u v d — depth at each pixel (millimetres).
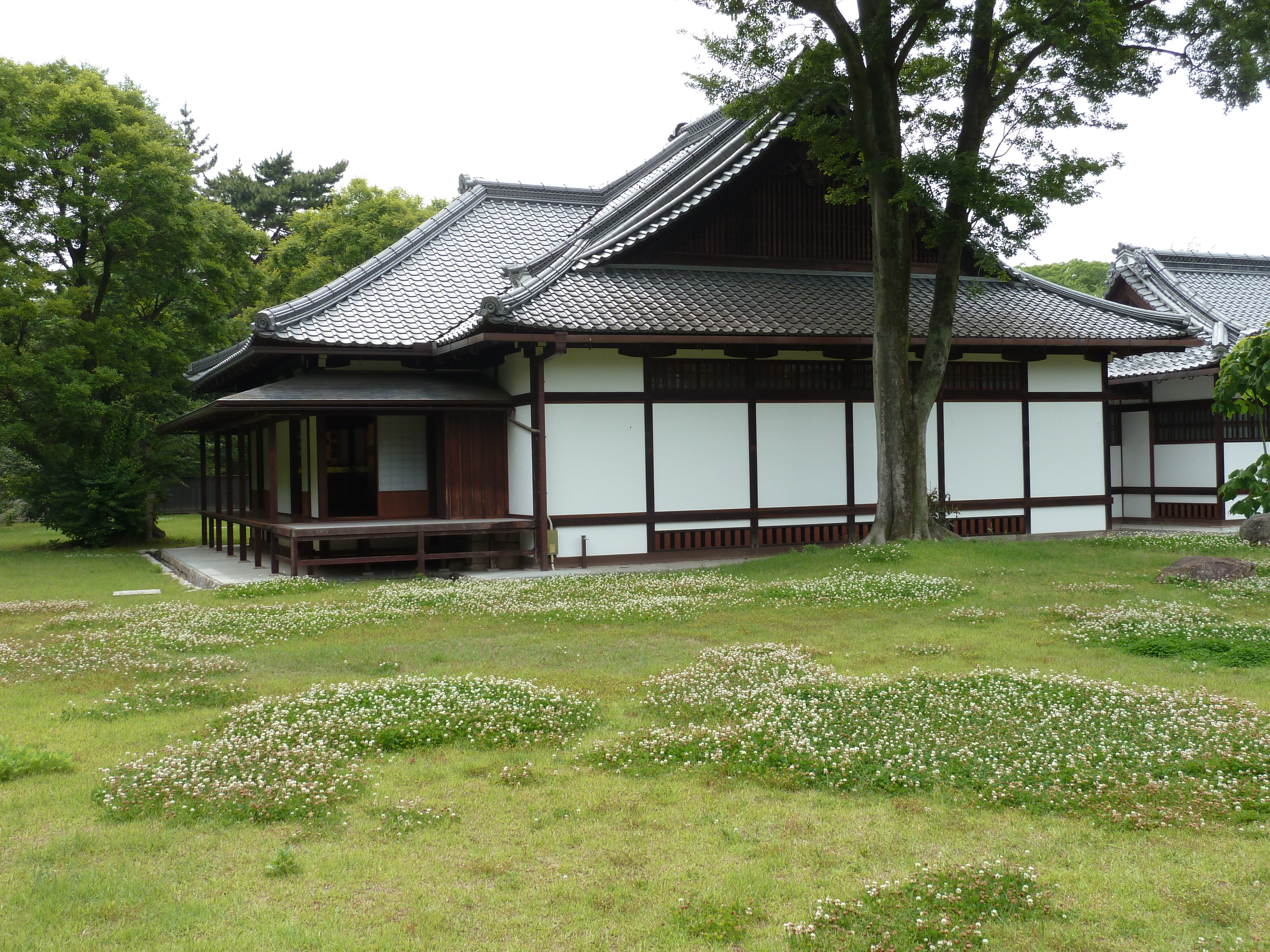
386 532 16109
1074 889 4434
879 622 11164
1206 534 20219
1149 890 4398
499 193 23672
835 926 4082
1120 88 16406
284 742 6516
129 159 23625
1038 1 14555
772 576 14977
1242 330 24594
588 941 4035
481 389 17859
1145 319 20734
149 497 27266
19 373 22812
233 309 28859
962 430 20000
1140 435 26438
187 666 9141
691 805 5559
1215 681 8031
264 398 15781
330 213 38156
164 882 4586
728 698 7637
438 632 11008
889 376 16953
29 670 9133
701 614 11883
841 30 15305
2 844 5023
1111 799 5426
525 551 17500
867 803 5555
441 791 5812
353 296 19141
